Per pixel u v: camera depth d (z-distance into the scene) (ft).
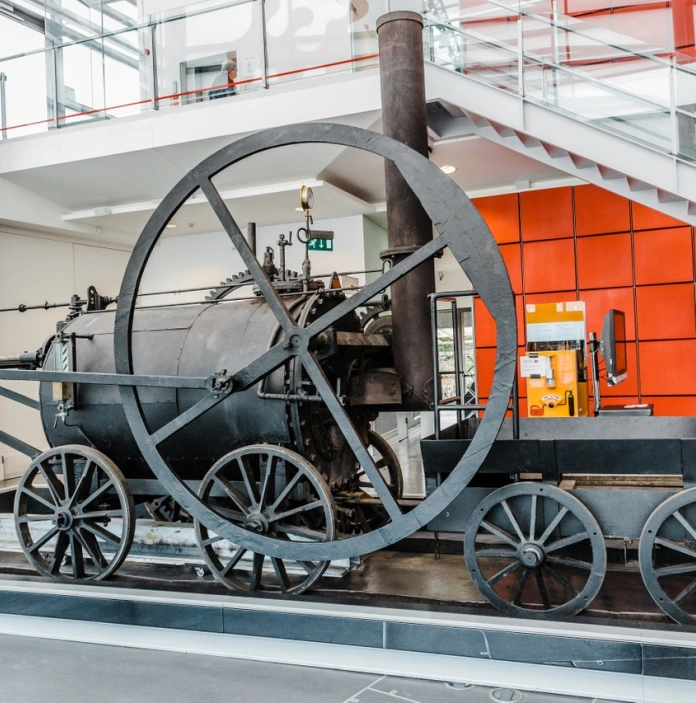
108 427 13.41
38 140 26.50
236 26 23.52
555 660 8.58
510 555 10.09
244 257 10.98
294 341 10.68
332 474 12.98
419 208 11.99
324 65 22.61
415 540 13.94
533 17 19.25
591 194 27.58
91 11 26.13
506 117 19.70
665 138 18.13
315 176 26.43
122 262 36.94
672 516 9.42
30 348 31.09
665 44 21.48
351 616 9.55
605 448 9.94
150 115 24.71
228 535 10.97
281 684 9.12
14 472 29.55
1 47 29.91
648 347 27.02
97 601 10.94
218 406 12.16
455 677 8.93
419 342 11.94
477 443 9.45
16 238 30.58
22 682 9.46
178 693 8.95
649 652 8.19
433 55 20.58
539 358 16.57
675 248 26.45
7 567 13.88
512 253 28.96
